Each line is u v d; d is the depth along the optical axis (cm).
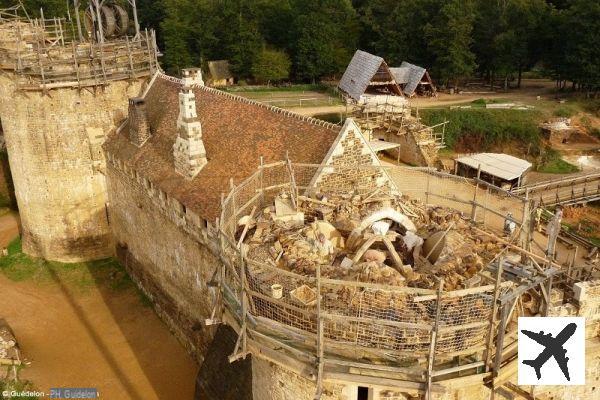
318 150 3203
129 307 4697
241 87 9612
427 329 1636
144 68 5103
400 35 9394
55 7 9906
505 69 9075
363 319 1650
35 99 4831
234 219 2486
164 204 3984
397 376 1731
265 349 1891
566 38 8662
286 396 2056
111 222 5319
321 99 8556
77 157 5059
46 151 5009
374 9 10650
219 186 3553
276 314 1903
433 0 9250
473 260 1998
